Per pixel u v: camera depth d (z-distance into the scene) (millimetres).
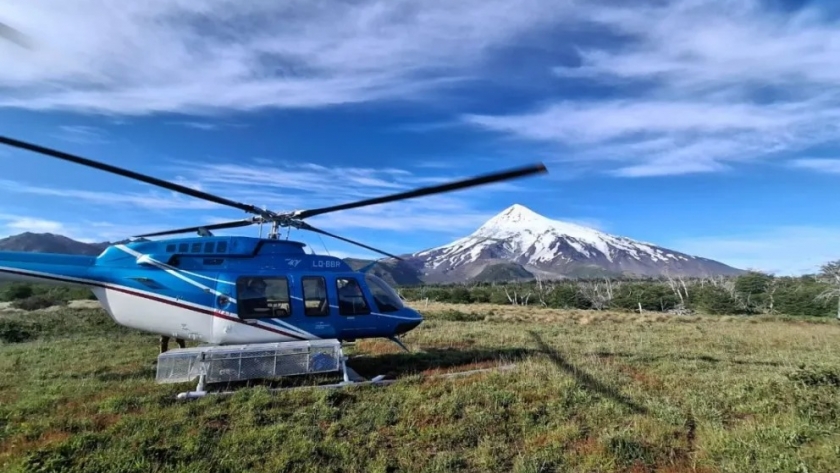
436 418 5934
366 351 11320
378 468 4555
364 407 6336
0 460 4723
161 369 7109
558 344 12273
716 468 4500
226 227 9352
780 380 7379
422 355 10516
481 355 10414
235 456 4801
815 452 4676
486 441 5188
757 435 5176
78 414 6164
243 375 7340
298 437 5270
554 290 63094
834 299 41250
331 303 8711
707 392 7113
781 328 19375
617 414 6051
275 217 8758
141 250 8656
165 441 5164
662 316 31047
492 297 66688
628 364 9305
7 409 6387
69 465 4570
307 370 7648
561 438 5273
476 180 6371
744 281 55781
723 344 13039
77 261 8648
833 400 6148
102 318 19266
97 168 6758
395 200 7520
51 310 22812
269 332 8297
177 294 8289
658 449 4977
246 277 8359
